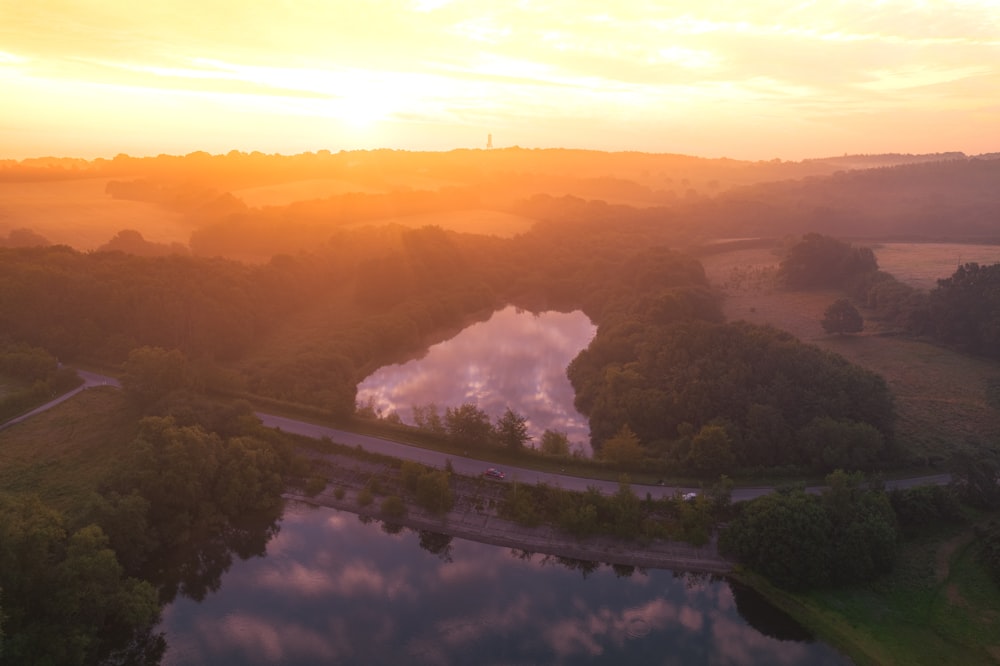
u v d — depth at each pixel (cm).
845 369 13375
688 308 19800
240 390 14588
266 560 10550
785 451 11975
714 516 10800
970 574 9531
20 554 7725
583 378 16788
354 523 11469
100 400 13412
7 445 11681
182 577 10119
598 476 11900
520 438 12531
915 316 19338
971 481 10938
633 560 10356
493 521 11219
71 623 7925
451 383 17488
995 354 17288
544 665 8538
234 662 8512
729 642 9006
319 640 8906
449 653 8706
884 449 11950
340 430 13500
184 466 10719
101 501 9481
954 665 8150
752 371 13888
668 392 13825
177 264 19425
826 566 9494
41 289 15925
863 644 8606
